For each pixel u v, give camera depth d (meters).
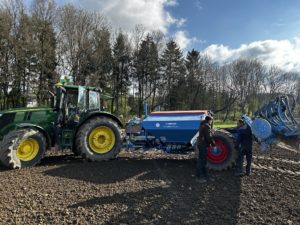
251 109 55.28
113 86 41.53
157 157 9.74
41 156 8.53
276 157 9.72
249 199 5.90
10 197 5.88
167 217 5.14
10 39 28.75
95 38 34.28
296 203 5.67
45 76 30.94
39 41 30.45
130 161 9.06
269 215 5.21
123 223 4.90
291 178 7.12
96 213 5.25
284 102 7.57
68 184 6.75
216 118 51.91
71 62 32.44
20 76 30.09
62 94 9.31
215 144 7.59
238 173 7.30
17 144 8.09
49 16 31.08
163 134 8.77
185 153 8.97
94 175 7.48
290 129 7.28
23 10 30.08
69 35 32.19
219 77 53.50
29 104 31.14
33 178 7.16
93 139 9.05
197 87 48.78
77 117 9.38
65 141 9.11
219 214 5.27
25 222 4.89
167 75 46.34
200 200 5.88
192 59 49.81
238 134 7.43
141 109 43.22
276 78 57.62
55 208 5.42
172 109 46.56
